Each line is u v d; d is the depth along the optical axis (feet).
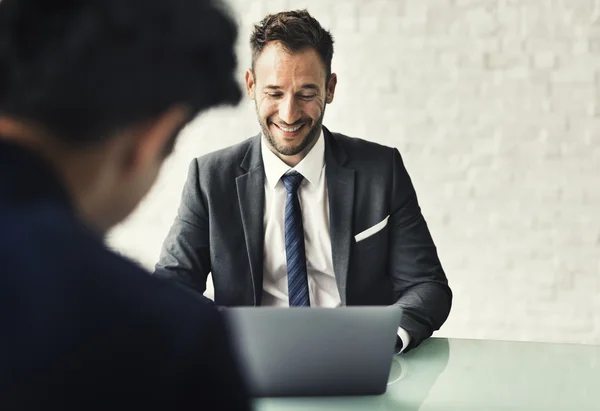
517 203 10.39
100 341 1.73
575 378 5.26
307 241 7.18
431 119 10.42
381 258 7.12
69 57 1.81
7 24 1.86
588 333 10.41
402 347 5.86
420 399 4.82
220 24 2.00
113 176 1.95
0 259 1.74
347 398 4.82
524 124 10.31
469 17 10.28
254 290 7.01
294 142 6.96
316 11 10.47
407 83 10.42
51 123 1.82
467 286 10.54
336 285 7.20
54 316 1.71
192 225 7.22
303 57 6.81
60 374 1.68
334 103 10.54
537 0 10.16
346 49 10.46
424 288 6.78
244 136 10.58
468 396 4.89
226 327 1.94
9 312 1.70
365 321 4.71
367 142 7.49
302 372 4.73
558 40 10.18
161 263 7.22
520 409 4.64
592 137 10.23
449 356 5.80
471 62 10.31
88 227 1.92
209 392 1.82
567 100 10.23
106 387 1.71
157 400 1.75
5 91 1.83
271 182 7.18
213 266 7.13
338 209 7.08
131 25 1.86
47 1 1.86
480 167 10.40
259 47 6.95
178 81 1.92
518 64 10.26
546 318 10.46
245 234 7.06
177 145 2.10
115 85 1.84
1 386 1.64
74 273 1.78
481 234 10.47
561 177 10.32
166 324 1.81
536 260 10.41
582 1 10.11
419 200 10.53
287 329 4.69
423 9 10.32
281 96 6.88
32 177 1.82
